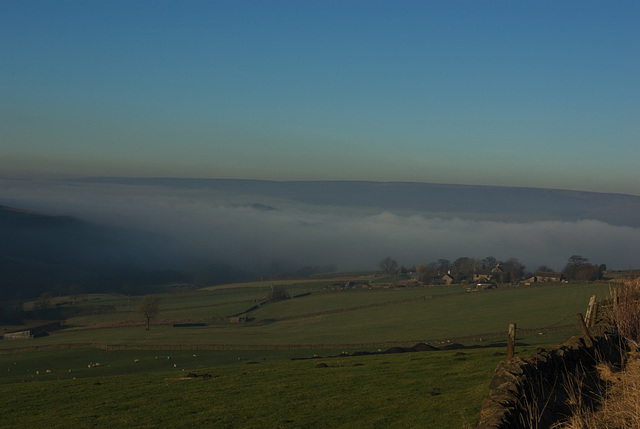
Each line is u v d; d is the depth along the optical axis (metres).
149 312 137.12
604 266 154.38
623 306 24.09
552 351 18.98
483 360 29.28
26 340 115.44
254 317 141.62
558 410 15.28
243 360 79.00
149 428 21.86
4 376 74.69
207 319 141.00
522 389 15.14
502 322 104.81
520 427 13.64
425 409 19.70
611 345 21.91
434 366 29.23
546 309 111.31
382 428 18.30
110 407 26.58
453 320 113.94
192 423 21.92
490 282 168.38
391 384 25.06
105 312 163.62
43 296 194.50
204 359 81.12
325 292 170.50
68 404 28.38
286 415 21.55
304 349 88.44
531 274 170.25
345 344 92.19
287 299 163.62
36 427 23.97
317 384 27.23
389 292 160.75
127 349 91.56
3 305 173.25
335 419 20.17
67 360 85.00
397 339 98.19
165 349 90.88
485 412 13.91
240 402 24.80
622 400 14.91
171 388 30.41
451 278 180.12
